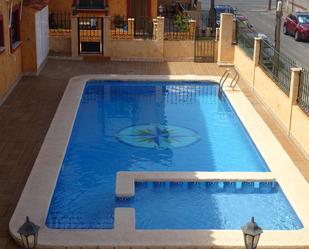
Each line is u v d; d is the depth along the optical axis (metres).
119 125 17.94
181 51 25.75
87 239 10.43
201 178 13.38
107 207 12.40
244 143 16.56
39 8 21.81
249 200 12.84
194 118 18.80
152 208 12.41
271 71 18.62
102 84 22.27
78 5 26.36
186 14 29.84
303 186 13.05
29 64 22.22
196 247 10.28
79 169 14.40
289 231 10.91
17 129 16.33
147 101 20.55
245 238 7.66
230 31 24.62
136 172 13.60
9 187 12.66
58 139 15.64
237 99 19.89
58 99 19.41
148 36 26.33
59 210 12.20
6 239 10.53
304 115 15.05
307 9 46.62
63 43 25.91
